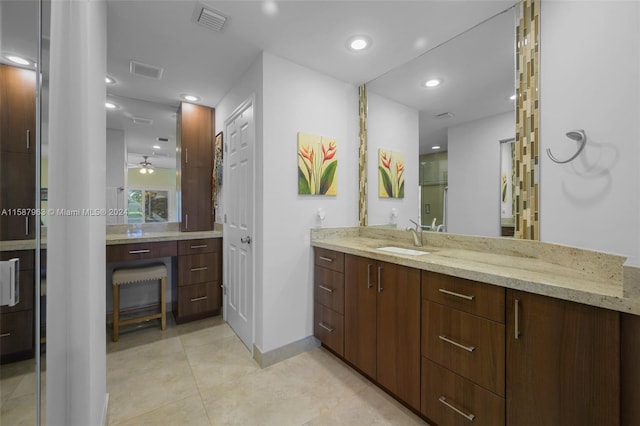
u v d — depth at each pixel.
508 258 1.46
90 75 1.01
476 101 1.74
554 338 0.97
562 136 1.30
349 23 1.65
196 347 2.26
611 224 1.11
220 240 2.92
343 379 1.83
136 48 1.90
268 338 2.01
